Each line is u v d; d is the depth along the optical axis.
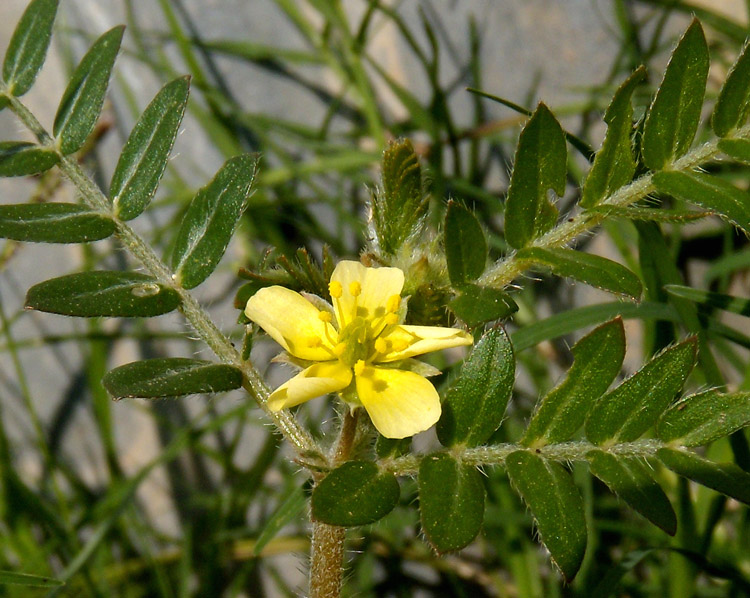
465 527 0.06
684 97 0.06
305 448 0.07
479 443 0.06
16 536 0.12
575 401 0.06
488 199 0.12
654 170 0.07
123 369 0.06
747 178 0.11
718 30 0.12
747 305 0.08
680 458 0.06
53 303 0.06
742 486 0.06
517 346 0.09
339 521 0.06
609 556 0.11
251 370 0.07
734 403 0.06
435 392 0.06
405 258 0.07
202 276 0.07
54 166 0.07
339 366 0.06
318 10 0.12
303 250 0.07
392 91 0.12
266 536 0.08
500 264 0.07
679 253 0.12
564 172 0.06
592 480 0.11
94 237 0.07
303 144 0.12
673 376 0.06
